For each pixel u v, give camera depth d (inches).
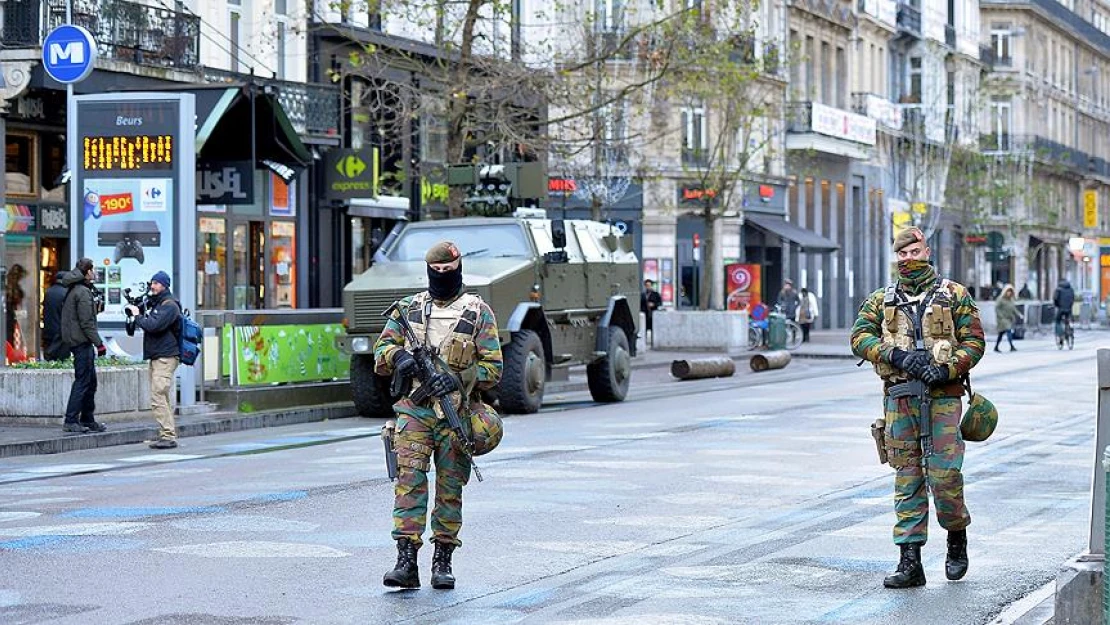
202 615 786.8
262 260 3319.4
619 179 4690.0
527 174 2800.2
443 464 856.3
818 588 865.5
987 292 6279.5
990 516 1134.4
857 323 866.1
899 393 856.3
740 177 4409.5
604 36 3555.6
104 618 778.8
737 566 930.1
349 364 2354.8
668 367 3560.5
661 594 847.7
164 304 1775.3
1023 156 7696.9
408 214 3836.1
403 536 851.4
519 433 1786.4
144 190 2114.9
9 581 872.9
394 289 2124.8
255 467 1481.3
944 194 6574.8
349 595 840.3
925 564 940.6
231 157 2783.0
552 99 3159.5
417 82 3754.9
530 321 2169.0
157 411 1768.0
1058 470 1414.9
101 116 2124.8
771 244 5615.2
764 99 4881.9
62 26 2222.0
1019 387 2559.1
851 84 6338.6
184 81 2952.8
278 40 3390.7
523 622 777.6
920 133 6801.2
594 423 1930.4
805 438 1700.3
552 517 1121.4
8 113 2689.5
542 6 4370.1
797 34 5816.9
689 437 1718.8
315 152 3385.8
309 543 1002.1
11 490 1325.0
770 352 3467.0
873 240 6515.8
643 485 1300.4
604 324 2379.4
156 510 1155.9
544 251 2228.1
